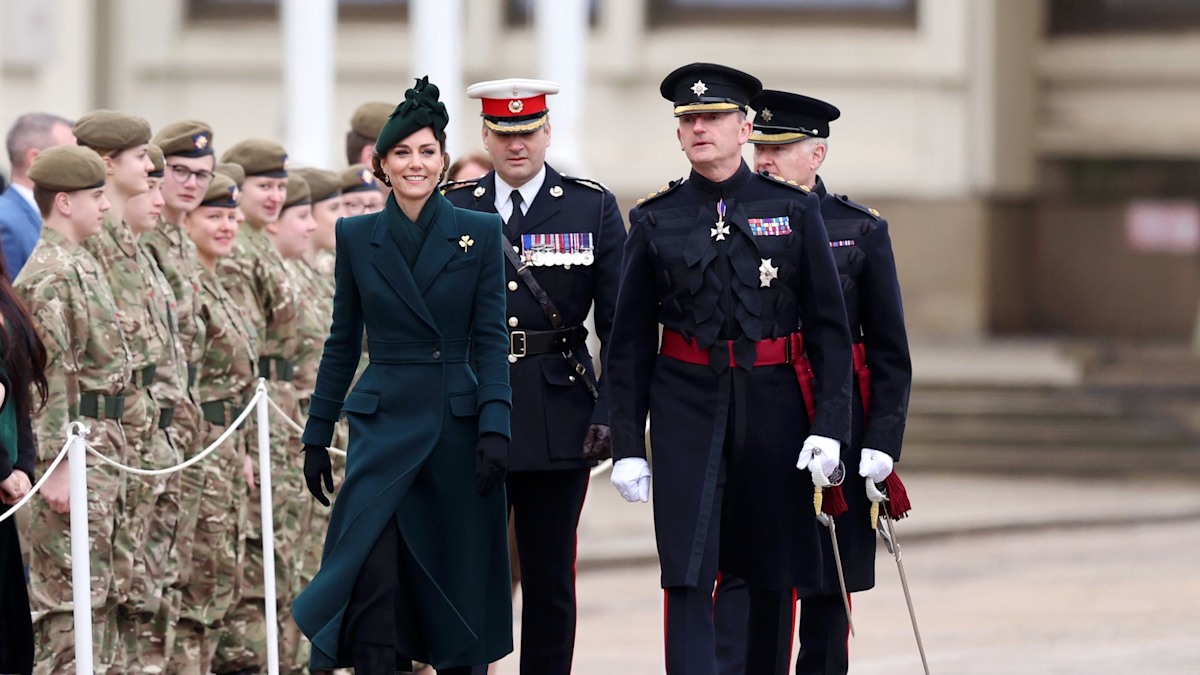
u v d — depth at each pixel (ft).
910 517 210.38
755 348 81.46
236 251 105.70
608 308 91.30
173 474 96.43
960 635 136.67
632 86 319.68
